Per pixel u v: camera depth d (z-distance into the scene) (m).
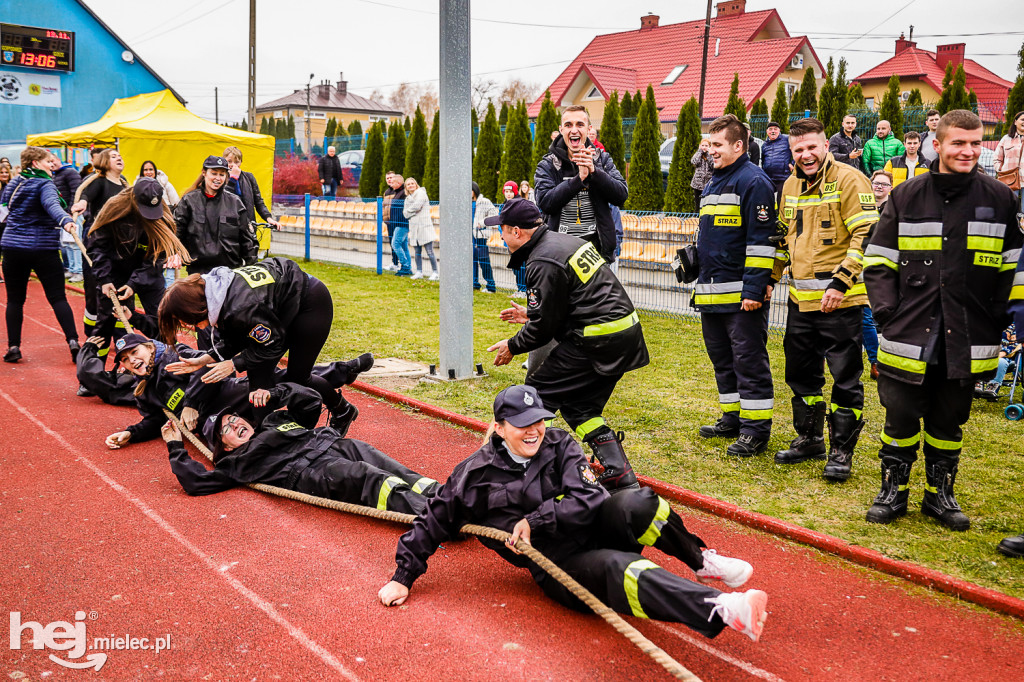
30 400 7.58
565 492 3.91
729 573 3.70
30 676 3.45
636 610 3.53
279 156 32.41
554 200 6.11
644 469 5.84
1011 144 9.62
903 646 3.72
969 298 4.68
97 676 3.46
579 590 3.64
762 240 5.84
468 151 8.13
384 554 4.60
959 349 4.66
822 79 46.69
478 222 13.66
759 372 6.10
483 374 8.56
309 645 3.69
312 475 5.20
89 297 8.87
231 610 3.99
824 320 5.68
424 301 13.22
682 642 3.74
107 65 23.89
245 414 5.71
